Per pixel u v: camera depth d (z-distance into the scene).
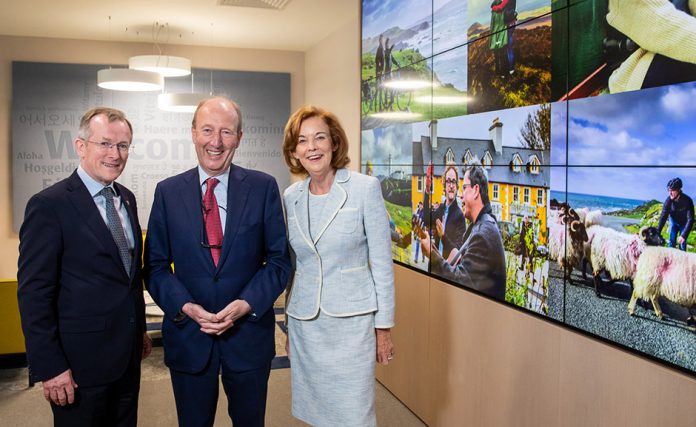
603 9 1.91
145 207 7.64
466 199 2.87
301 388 2.25
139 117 7.55
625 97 1.83
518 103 2.41
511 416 2.50
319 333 2.15
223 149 2.08
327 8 5.80
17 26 6.67
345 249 2.12
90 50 7.39
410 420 3.44
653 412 1.73
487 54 2.65
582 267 2.04
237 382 2.16
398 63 3.70
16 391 4.04
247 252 2.13
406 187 3.60
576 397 2.07
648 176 1.74
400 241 3.72
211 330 2.03
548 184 2.22
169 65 5.84
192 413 2.14
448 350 3.07
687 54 1.60
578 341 2.05
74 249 2.00
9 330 4.48
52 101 7.23
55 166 7.26
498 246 2.58
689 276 1.60
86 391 2.03
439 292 3.16
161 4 5.71
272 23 6.46
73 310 2.00
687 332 1.62
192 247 2.10
